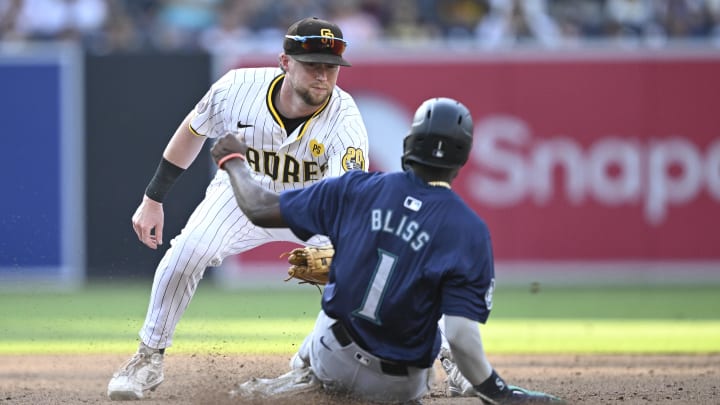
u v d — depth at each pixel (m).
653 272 49.09
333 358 17.84
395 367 17.62
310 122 20.92
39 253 48.47
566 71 49.00
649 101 48.94
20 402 22.52
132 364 21.70
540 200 49.00
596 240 49.03
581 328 37.25
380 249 17.05
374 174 17.58
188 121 21.69
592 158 49.00
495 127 49.06
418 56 48.91
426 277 16.83
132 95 48.66
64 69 48.53
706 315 40.56
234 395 19.22
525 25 54.72
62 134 48.53
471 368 17.06
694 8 57.81
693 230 49.00
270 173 21.52
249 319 38.31
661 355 30.88
